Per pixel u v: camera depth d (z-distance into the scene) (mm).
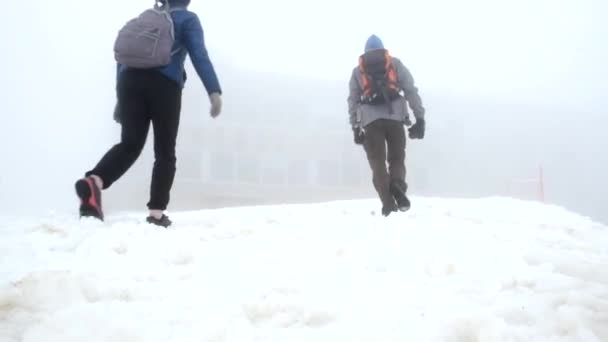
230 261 3037
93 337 1955
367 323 2176
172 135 4176
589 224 6227
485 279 2729
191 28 4211
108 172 3996
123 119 4082
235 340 2012
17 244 3154
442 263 2959
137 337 1973
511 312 2258
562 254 3377
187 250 3152
